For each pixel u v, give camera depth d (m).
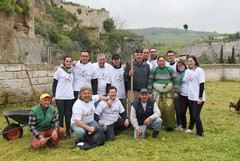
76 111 6.55
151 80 7.43
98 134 6.54
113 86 7.27
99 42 63.03
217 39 65.50
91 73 7.46
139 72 7.37
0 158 5.92
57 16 61.44
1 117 9.46
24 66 11.28
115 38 68.00
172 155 5.89
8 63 10.76
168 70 7.39
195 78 7.02
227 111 10.63
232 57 56.81
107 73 7.62
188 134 7.39
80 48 53.66
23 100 11.28
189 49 63.81
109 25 74.19
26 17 24.83
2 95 10.63
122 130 7.52
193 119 7.52
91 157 5.82
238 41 60.97
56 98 7.12
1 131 7.64
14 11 19.38
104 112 7.10
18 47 22.36
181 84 7.61
